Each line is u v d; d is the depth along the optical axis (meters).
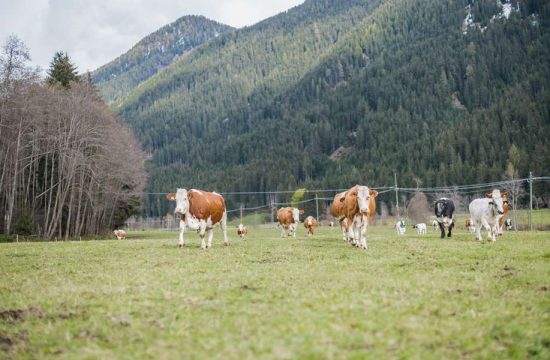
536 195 108.88
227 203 167.00
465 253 16.80
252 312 8.34
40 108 49.28
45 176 55.72
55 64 76.06
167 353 6.45
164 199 175.50
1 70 46.06
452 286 10.41
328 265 14.18
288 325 7.46
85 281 12.19
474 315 7.97
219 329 7.43
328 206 140.88
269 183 173.00
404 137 193.12
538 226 73.19
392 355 6.26
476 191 124.56
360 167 182.00
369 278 11.53
